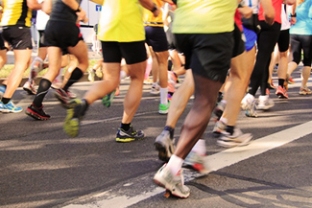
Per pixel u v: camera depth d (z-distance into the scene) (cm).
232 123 452
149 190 346
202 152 370
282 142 473
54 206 318
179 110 369
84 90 853
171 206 317
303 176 376
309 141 478
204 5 298
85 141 487
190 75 367
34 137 504
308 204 322
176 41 317
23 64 634
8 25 615
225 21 300
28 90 777
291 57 796
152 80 911
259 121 577
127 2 438
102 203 322
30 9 627
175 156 314
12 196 336
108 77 436
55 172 388
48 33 557
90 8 1688
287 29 718
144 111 655
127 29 439
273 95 793
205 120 307
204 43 298
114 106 690
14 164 409
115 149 458
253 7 462
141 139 495
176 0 317
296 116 609
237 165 399
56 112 643
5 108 635
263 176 374
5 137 504
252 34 439
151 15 595
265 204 321
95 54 1428
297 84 967
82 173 386
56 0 540
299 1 775
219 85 306
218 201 326
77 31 545
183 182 335
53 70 581
